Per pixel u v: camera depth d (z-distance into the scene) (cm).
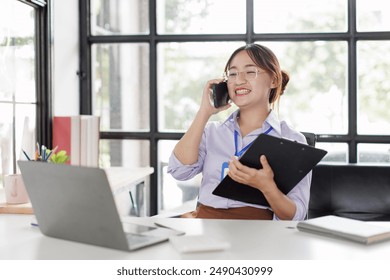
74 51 311
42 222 125
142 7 316
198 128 175
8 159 239
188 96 321
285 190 154
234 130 183
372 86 299
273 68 177
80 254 110
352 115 296
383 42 295
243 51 177
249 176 144
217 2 309
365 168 262
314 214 262
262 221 146
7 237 128
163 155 323
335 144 303
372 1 294
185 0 313
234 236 126
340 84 303
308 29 302
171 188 325
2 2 230
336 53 301
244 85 173
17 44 247
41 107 271
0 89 230
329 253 110
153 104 316
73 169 105
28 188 121
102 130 325
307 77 306
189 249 110
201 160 188
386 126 300
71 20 305
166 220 148
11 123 242
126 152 325
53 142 273
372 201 258
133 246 112
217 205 171
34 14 266
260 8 304
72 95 309
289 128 185
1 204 184
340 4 298
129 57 324
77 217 113
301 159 142
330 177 263
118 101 328
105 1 321
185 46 317
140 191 281
